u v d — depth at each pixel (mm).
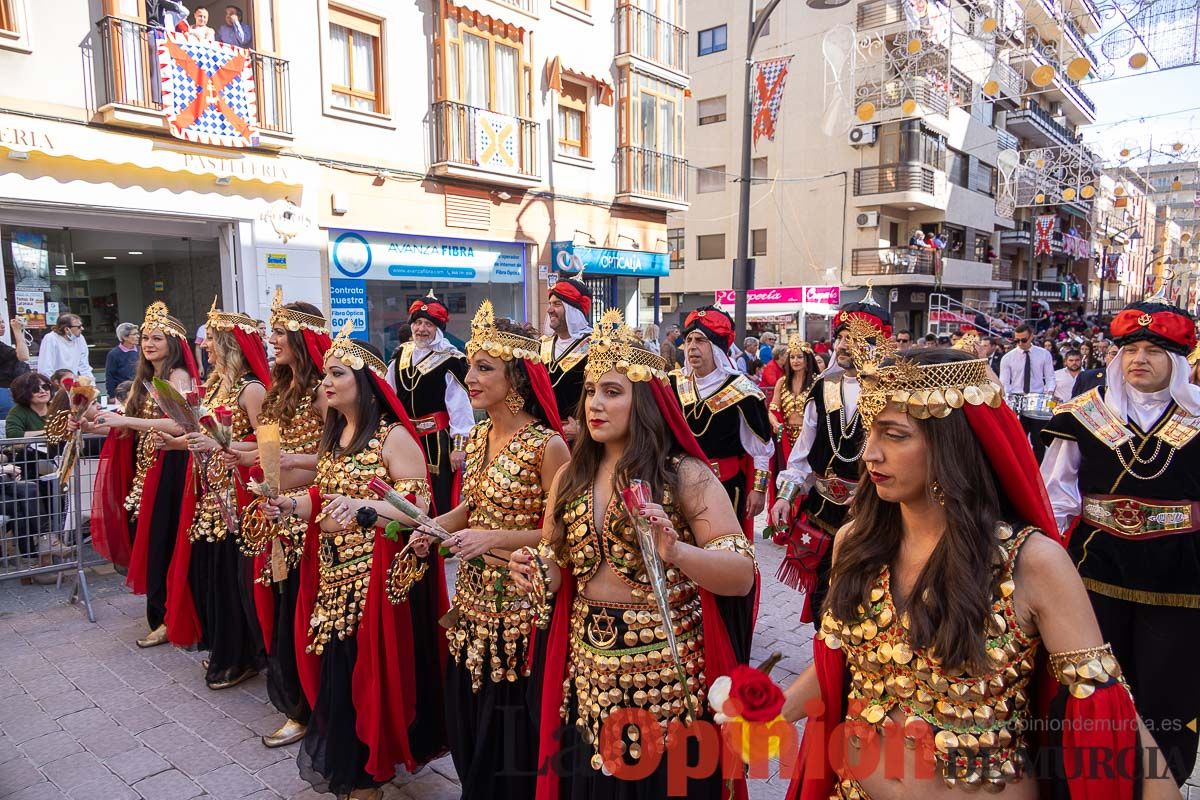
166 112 8734
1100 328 26766
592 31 14562
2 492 4770
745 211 11031
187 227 9695
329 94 10602
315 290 10695
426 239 12141
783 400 5594
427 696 3029
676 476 2082
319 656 3031
